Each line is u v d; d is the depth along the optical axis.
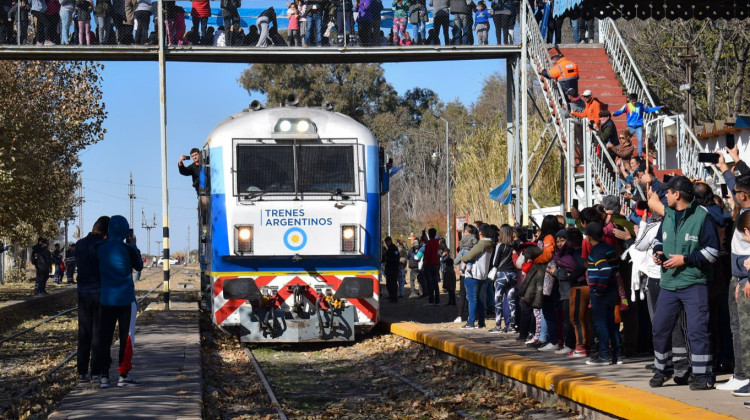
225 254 20.53
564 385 12.44
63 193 47.47
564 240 15.28
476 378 16.02
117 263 13.88
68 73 44.03
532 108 52.69
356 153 21.00
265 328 20.50
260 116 21.00
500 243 20.67
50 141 39.88
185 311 28.36
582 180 25.84
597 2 19.11
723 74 45.44
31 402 14.82
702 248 11.36
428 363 18.33
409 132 88.12
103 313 13.91
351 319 20.89
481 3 30.70
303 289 20.80
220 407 13.91
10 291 46.28
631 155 22.19
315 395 15.48
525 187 29.42
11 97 40.00
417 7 30.58
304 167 20.86
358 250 20.80
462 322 23.70
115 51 28.78
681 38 44.41
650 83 46.81
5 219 34.25
